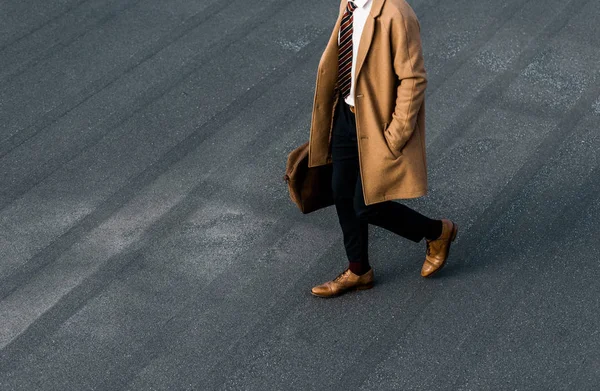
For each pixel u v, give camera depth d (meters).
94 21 7.94
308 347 4.96
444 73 7.16
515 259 5.46
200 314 5.20
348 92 4.54
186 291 5.37
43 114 6.93
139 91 7.14
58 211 6.04
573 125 6.58
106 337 5.09
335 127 4.70
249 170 6.32
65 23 7.93
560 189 5.98
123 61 7.47
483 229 5.70
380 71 4.34
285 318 5.14
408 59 4.24
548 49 7.39
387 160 4.52
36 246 5.76
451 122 6.66
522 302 5.16
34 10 8.10
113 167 6.40
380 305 5.18
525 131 6.53
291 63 7.39
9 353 5.02
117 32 7.80
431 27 7.71
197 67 7.38
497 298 5.20
